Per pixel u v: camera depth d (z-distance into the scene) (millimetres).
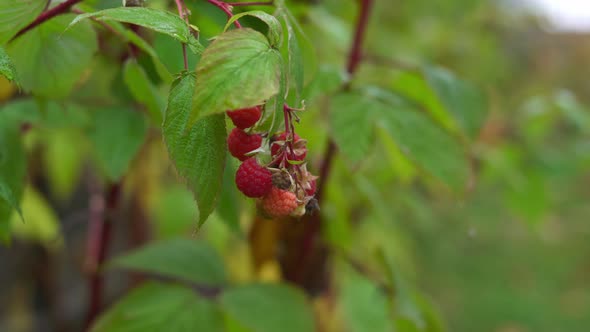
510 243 3945
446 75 835
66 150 1202
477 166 1304
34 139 1132
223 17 710
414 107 842
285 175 555
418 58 1569
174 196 1261
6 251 1428
